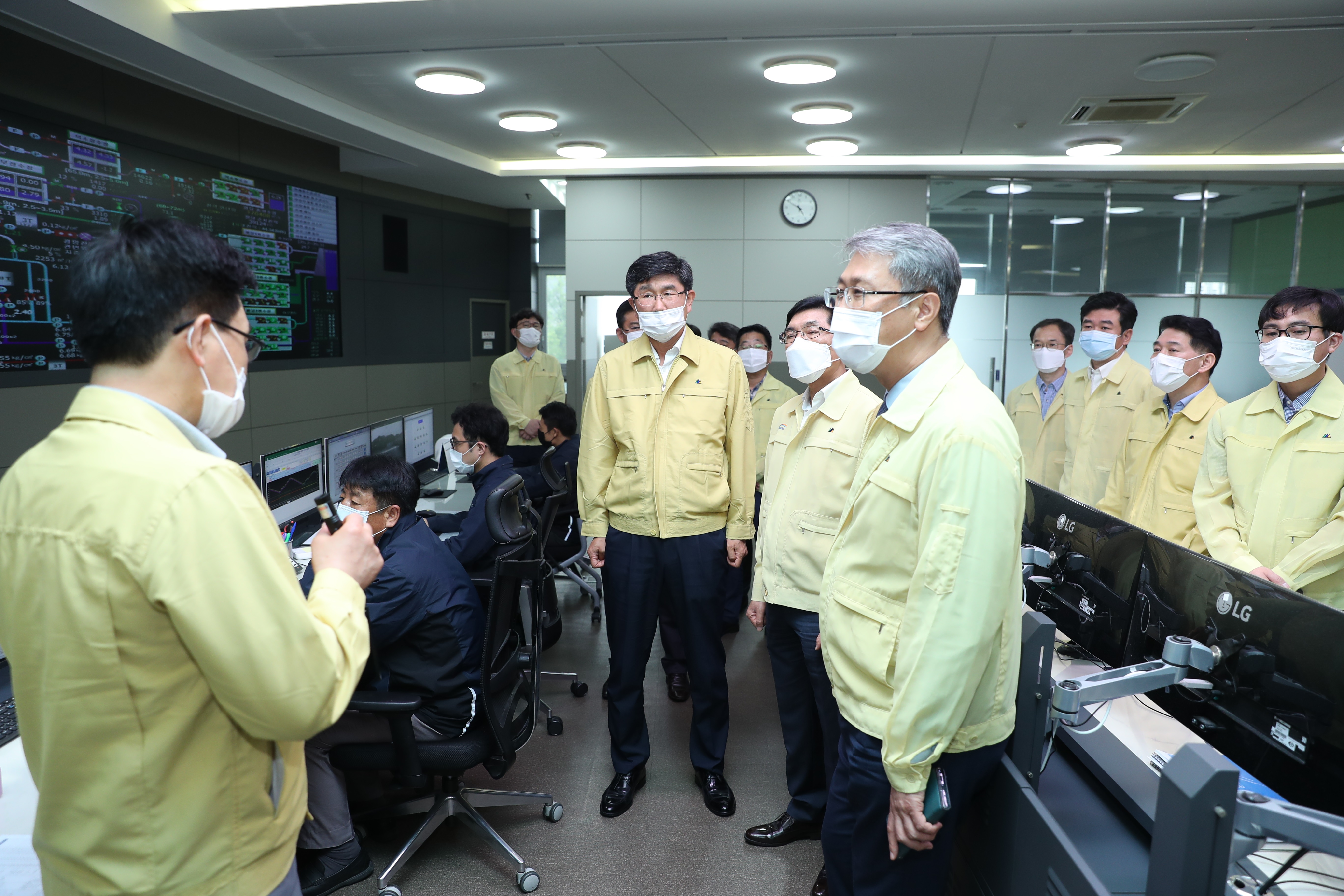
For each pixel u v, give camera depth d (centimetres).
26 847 136
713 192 699
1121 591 171
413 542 214
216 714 92
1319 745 114
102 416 88
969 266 701
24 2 329
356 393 715
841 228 696
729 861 226
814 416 219
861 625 144
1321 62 416
